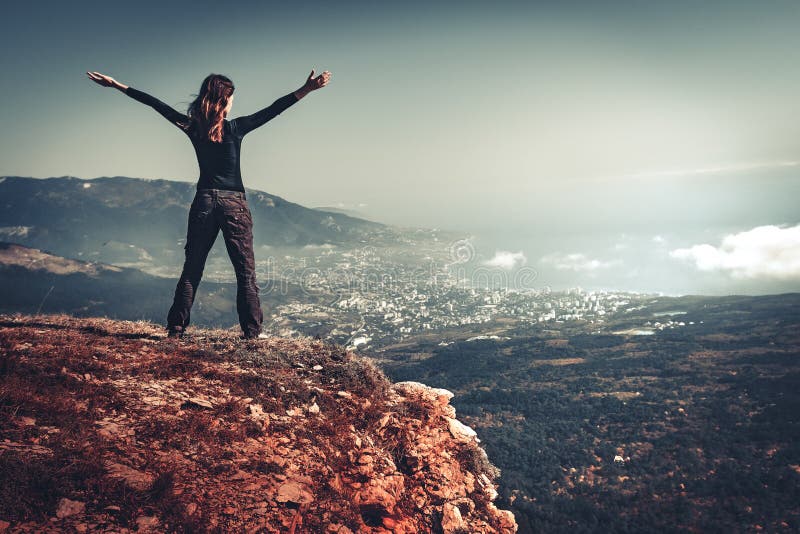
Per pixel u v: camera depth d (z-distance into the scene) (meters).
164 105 7.40
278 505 4.53
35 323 8.48
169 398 5.80
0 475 3.62
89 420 4.83
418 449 7.32
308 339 9.55
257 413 6.05
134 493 3.95
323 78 7.70
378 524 5.86
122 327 9.05
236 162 7.90
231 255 8.30
